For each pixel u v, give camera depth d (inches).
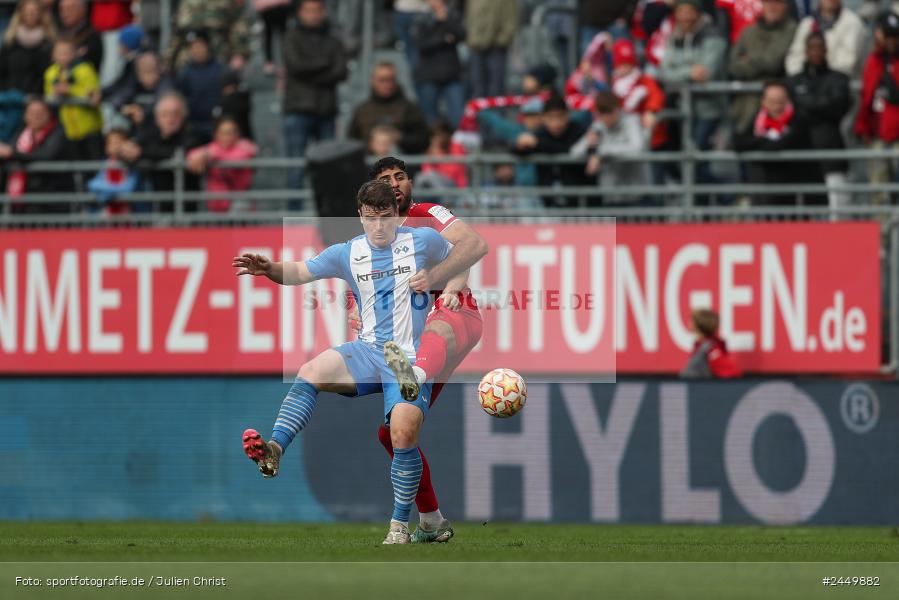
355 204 1609.3
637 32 2076.8
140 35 2082.9
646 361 1674.5
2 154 1868.8
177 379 1758.1
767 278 1657.2
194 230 1756.9
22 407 1791.3
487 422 1690.5
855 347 1642.5
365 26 2279.8
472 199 1756.9
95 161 1924.2
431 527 1058.7
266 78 2362.2
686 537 1294.3
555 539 1210.6
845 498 1636.3
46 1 2121.1
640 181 1776.6
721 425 1652.3
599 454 1670.8
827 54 1790.1
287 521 1721.2
